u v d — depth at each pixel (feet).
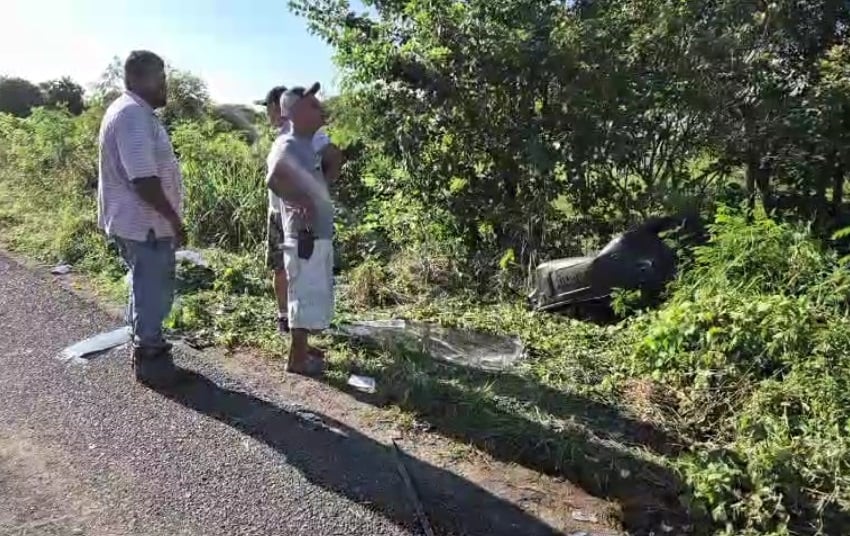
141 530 9.39
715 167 21.91
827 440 10.59
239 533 9.36
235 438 11.69
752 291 14.98
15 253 22.27
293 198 13.06
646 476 10.67
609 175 21.86
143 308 13.26
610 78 20.59
